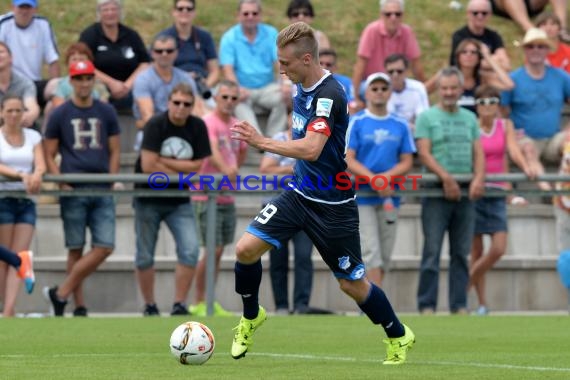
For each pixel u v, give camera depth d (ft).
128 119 127.95
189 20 127.13
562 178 106.63
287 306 107.76
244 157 111.96
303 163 57.36
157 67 116.88
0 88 110.11
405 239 124.16
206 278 102.22
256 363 58.54
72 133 103.24
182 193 101.09
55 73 127.34
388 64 118.21
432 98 147.13
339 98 56.44
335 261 57.88
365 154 103.19
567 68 136.87
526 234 126.52
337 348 69.72
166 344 71.56
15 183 100.27
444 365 57.82
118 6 124.67
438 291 112.16
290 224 57.47
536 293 121.39
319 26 162.40
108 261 115.65
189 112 100.99
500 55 131.85
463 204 104.78
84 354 64.69
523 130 126.41
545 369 55.47
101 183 103.40
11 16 124.98
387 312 58.13
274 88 127.54
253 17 127.34
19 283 101.09
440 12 167.63
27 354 64.69
